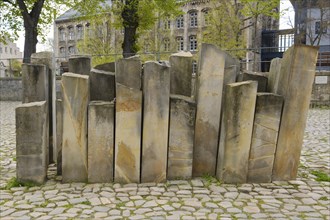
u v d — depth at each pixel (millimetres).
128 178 5391
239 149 5395
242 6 31203
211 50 5426
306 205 4672
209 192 5070
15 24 23859
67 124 5328
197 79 5633
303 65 5426
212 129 5629
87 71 6043
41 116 5277
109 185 5297
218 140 5664
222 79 5512
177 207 4500
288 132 5598
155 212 4324
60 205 4555
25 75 5766
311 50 5395
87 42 33250
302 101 5539
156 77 5219
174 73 5836
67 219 4113
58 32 60438
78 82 5238
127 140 5324
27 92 5781
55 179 5664
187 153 5543
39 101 5707
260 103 5438
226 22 28719
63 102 5301
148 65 5191
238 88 5262
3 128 12414
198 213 4309
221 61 5465
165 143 5379
